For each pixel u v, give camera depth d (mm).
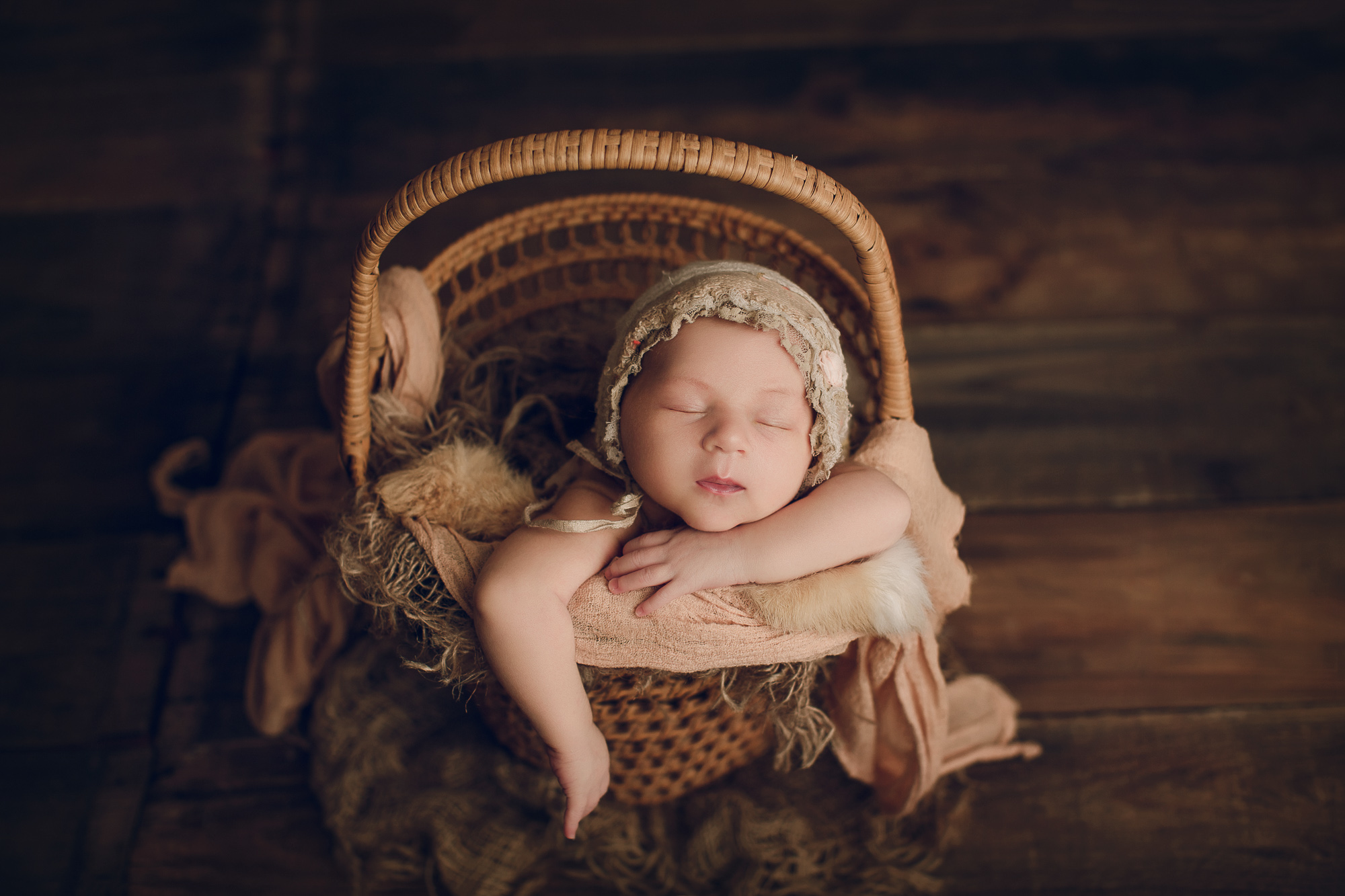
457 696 1086
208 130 2215
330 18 2449
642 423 991
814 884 1221
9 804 1326
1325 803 1308
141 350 1856
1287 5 2389
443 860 1214
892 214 2043
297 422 1740
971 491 1651
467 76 2307
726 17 2422
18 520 1627
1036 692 1425
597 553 1011
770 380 976
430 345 1182
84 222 2055
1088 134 2164
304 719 1403
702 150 839
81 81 2314
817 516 995
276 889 1248
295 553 1432
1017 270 1954
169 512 1603
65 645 1486
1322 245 1967
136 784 1347
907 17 2412
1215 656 1452
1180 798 1318
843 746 1217
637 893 1227
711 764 1253
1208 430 1711
